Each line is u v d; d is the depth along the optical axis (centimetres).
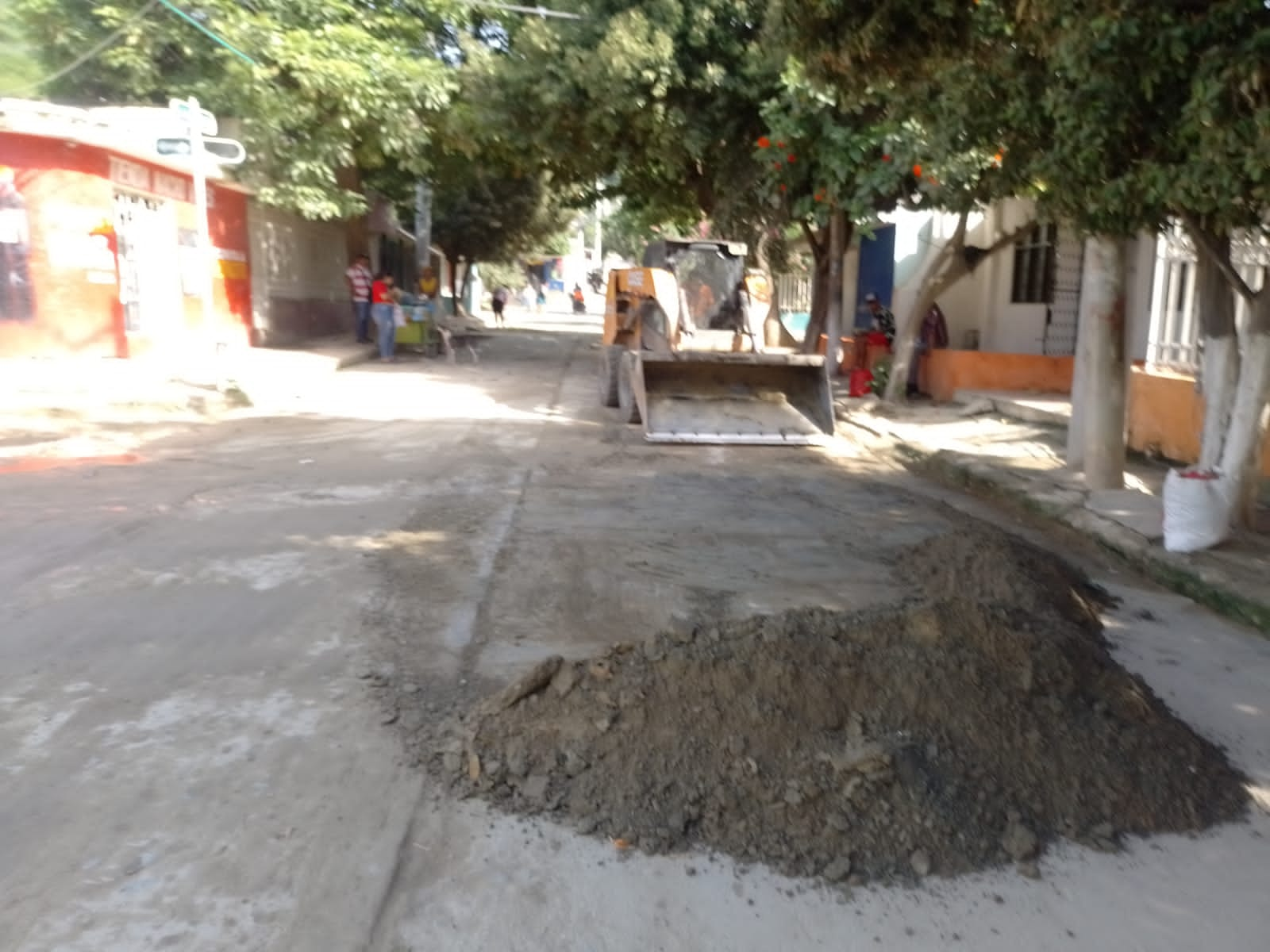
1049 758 393
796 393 1280
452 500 855
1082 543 796
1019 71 657
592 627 563
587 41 1678
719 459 1102
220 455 1030
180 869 336
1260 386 718
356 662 503
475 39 1969
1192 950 316
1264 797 407
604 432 1247
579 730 405
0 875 330
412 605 587
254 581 623
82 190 1484
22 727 429
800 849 351
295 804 376
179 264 1753
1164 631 594
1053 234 1591
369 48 1777
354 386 1642
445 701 462
